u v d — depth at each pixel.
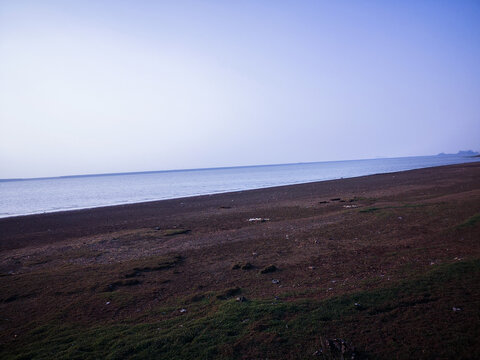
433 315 5.69
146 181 112.75
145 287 8.67
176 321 6.22
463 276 7.36
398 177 48.59
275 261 10.48
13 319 6.90
